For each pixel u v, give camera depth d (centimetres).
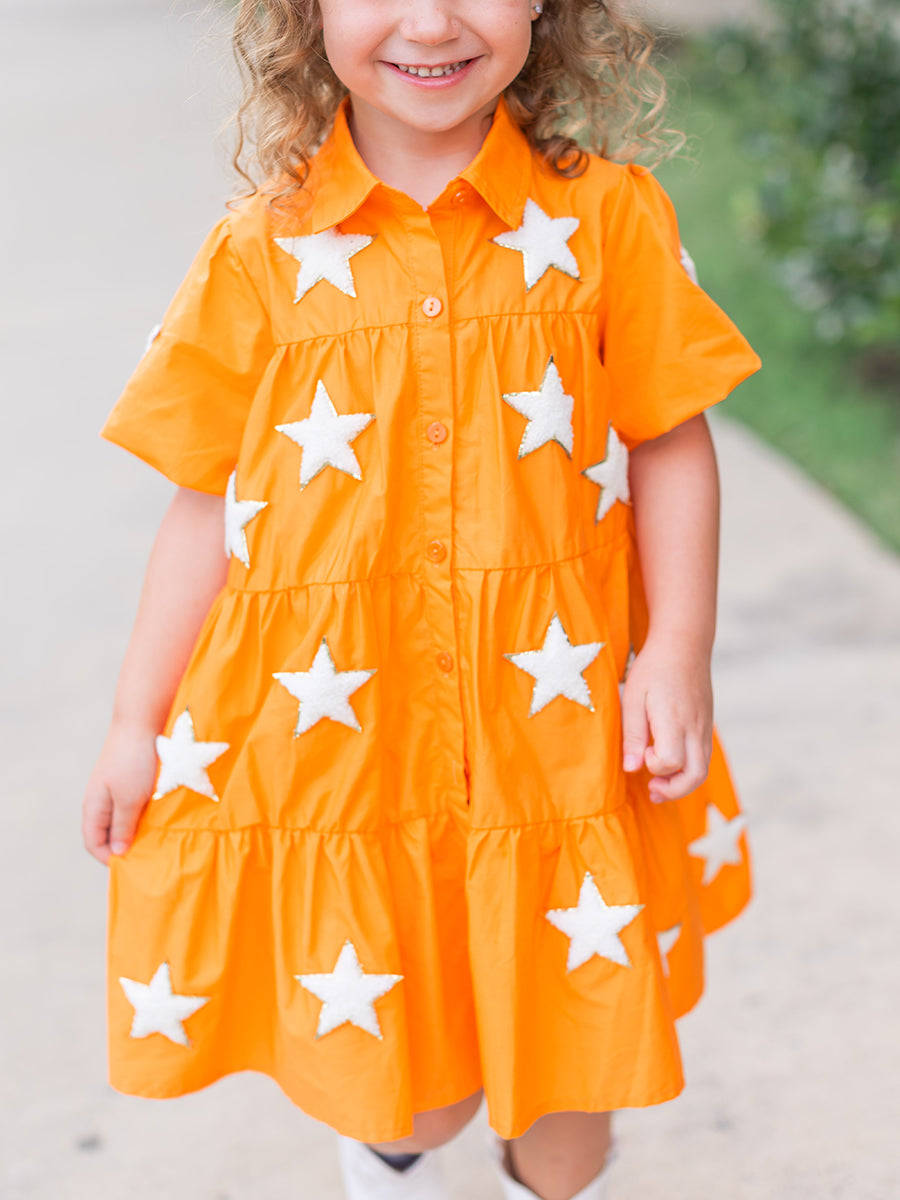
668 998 155
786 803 273
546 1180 168
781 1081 209
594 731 154
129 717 165
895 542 377
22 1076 220
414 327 150
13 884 268
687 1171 194
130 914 162
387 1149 174
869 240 429
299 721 153
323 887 155
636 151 178
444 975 158
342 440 151
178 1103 215
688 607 160
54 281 693
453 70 146
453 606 152
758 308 540
